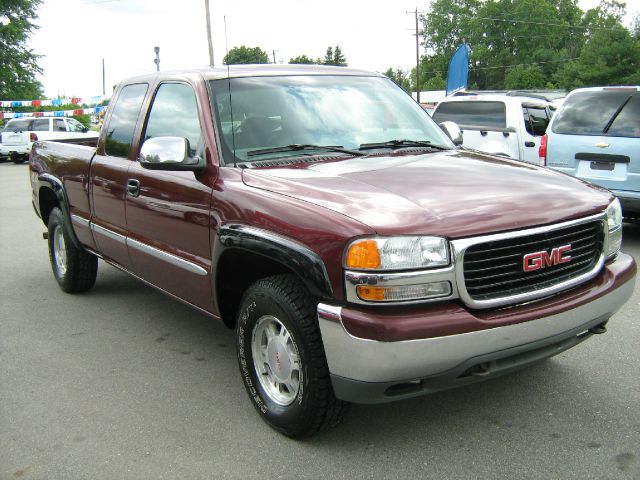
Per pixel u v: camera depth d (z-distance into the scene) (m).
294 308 2.97
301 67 4.46
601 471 2.90
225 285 3.59
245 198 3.29
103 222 4.92
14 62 44.59
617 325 4.75
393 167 3.47
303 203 3.01
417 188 3.09
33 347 4.64
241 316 3.37
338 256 2.74
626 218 7.67
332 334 2.76
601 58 65.69
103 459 3.12
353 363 2.71
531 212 2.93
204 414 3.56
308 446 3.18
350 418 3.44
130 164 4.47
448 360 2.69
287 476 2.94
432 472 2.93
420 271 2.67
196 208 3.67
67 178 5.45
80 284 5.83
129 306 5.57
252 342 3.36
